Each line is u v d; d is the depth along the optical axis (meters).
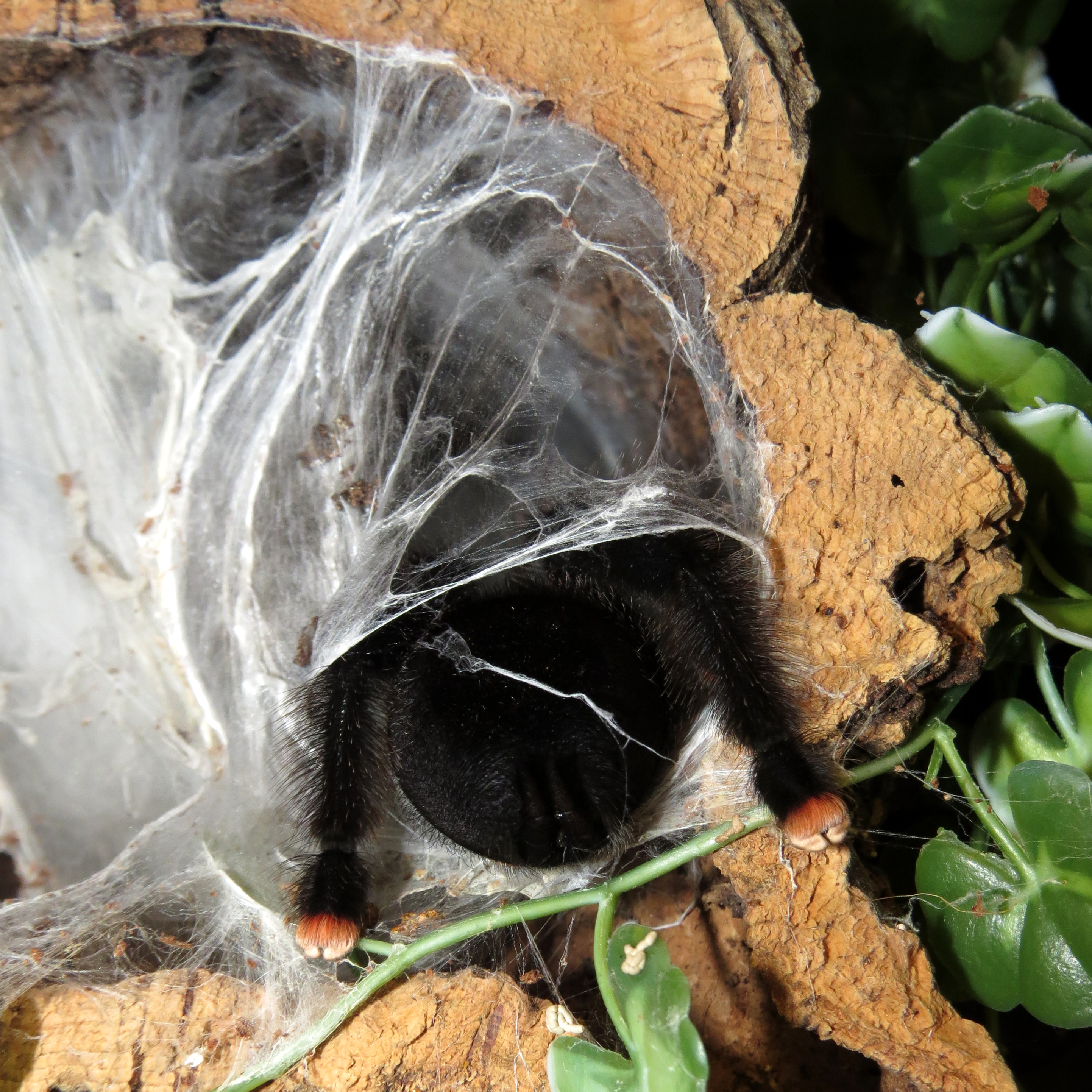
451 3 0.24
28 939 0.24
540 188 0.25
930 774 0.23
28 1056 0.23
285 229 0.27
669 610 0.24
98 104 0.25
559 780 0.22
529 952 0.24
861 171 0.27
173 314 0.26
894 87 0.27
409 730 0.23
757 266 0.24
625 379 0.27
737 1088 0.24
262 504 0.26
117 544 0.26
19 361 0.26
